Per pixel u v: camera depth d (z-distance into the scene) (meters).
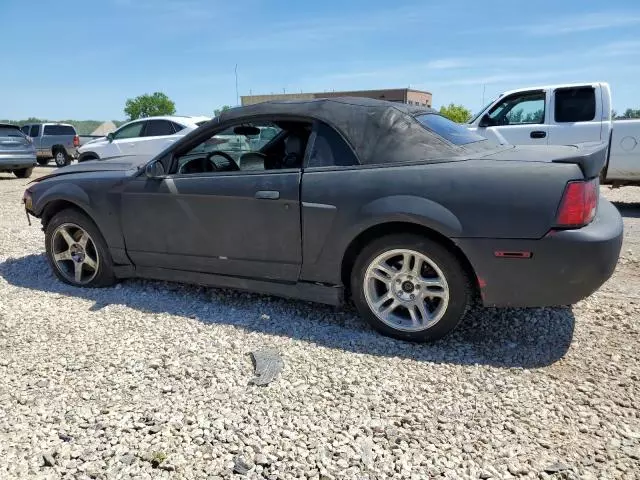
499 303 3.02
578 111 7.95
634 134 7.57
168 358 3.07
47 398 2.68
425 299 3.23
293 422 2.44
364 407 2.54
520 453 2.20
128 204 4.01
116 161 4.75
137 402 2.62
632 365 2.89
